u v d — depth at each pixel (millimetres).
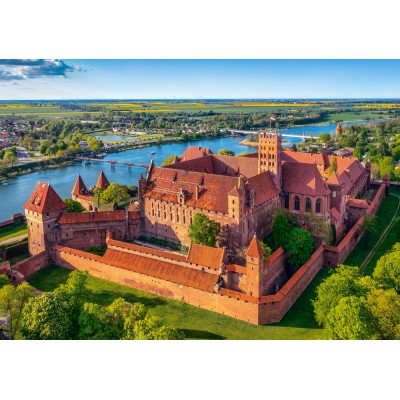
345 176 197375
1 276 113250
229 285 116625
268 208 156750
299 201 159875
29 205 147000
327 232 148000
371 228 153250
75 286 105750
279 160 161250
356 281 104125
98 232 153500
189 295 117938
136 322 86375
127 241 160125
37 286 129750
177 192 155125
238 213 138250
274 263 128875
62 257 141875
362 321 86750
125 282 128625
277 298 109875
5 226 185500
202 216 140625
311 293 124000
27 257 154250
